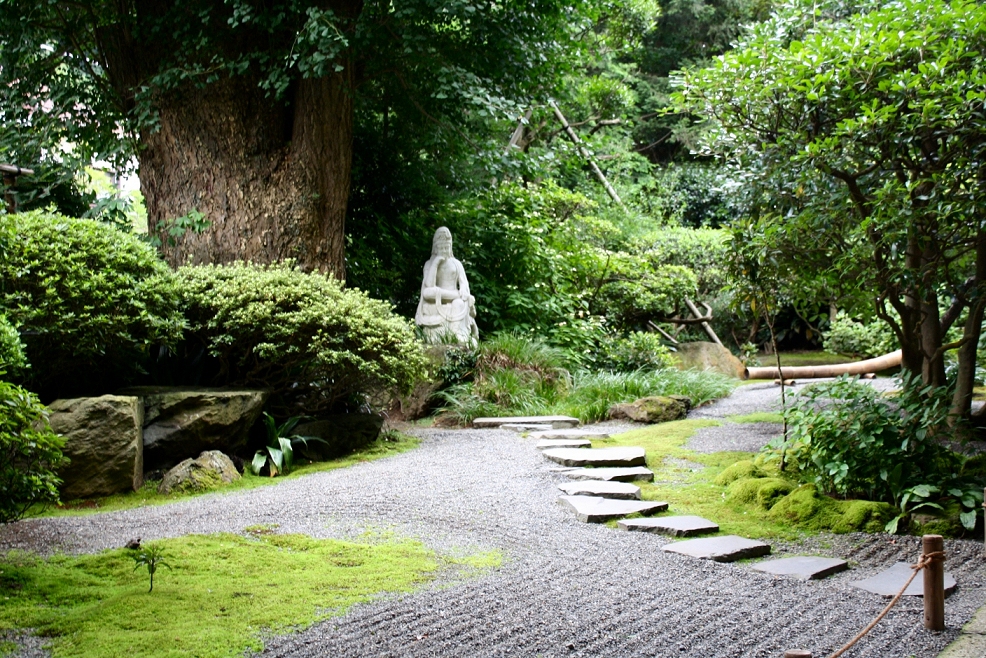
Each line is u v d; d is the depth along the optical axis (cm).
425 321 1146
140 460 657
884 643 346
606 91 1948
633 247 1727
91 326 650
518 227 1304
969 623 367
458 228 1295
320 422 784
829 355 1725
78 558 443
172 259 947
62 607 377
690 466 702
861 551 487
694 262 1747
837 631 359
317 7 895
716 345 1537
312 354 775
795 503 548
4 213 657
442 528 520
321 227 969
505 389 1016
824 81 640
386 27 973
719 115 748
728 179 776
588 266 1507
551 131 1872
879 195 639
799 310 802
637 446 778
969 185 627
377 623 359
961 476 556
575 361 1203
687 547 477
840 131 624
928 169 657
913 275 670
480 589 404
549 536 505
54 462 432
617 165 2155
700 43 2419
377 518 541
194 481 644
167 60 950
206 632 344
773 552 487
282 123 981
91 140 1107
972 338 733
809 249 726
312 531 508
